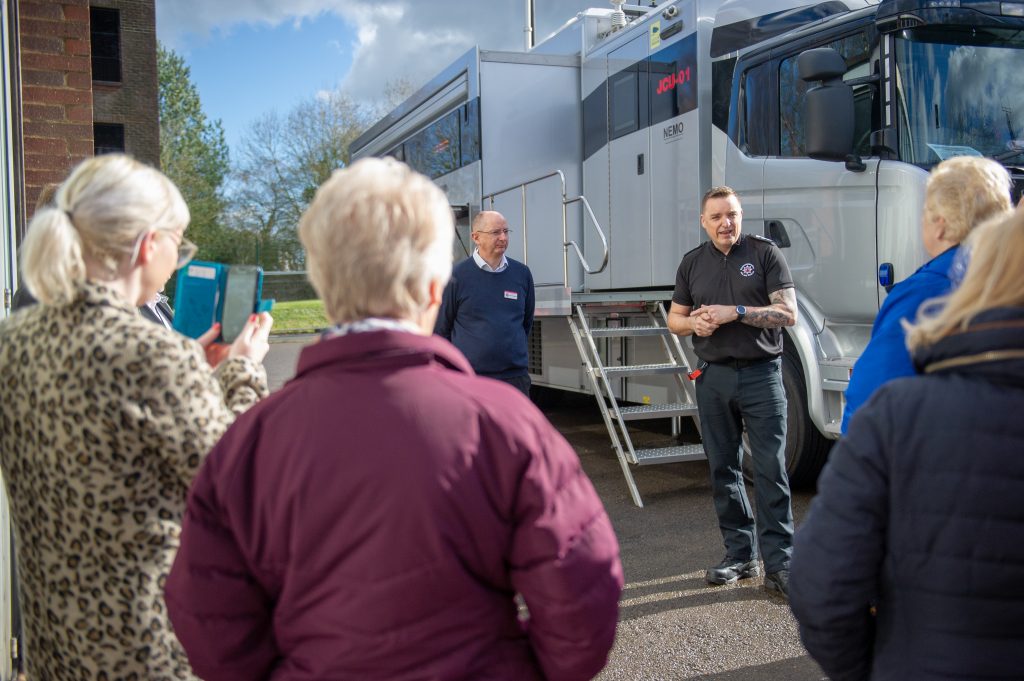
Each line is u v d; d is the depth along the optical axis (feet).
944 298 4.57
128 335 4.81
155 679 4.88
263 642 4.07
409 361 3.93
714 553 14.75
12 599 9.06
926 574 4.21
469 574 3.80
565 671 3.92
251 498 3.96
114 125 78.02
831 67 14.51
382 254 3.98
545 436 3.97
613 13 23.93
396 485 3.68
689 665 10.60
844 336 16.51
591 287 24.45
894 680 4.33
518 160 25.00
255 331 6.23
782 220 17.24
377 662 3.67
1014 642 4.09
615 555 4.02
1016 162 14.70
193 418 4.81
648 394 21.72
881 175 14.98
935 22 14.32
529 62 25.12
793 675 10.25
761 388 12.74
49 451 4.86
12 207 10.07
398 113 33.47
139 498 4.83
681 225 20.18
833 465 4.58
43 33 12.75
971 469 4.09
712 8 19.36
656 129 21.15
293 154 110.83
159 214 5.31
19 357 5.08
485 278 15.65
